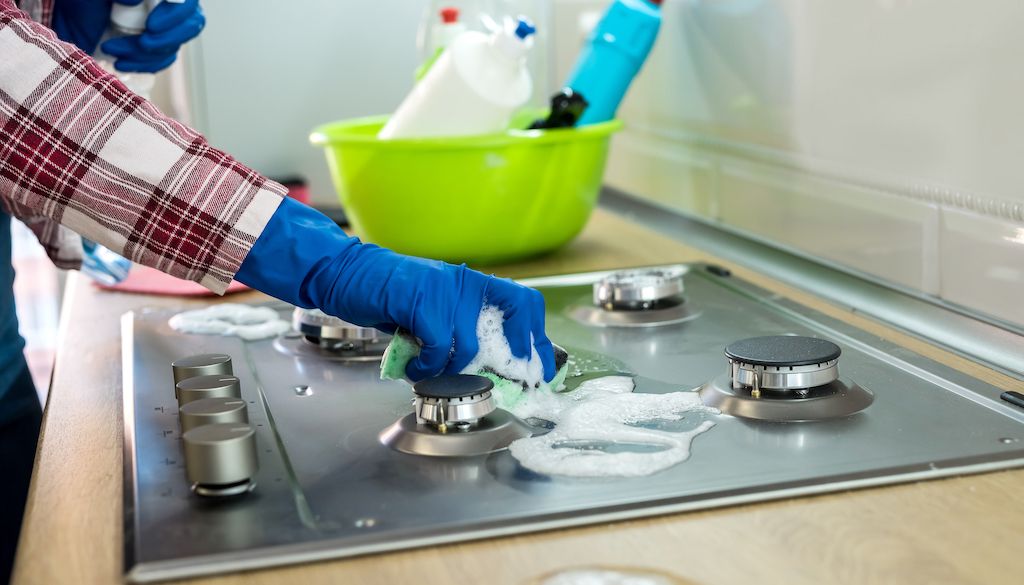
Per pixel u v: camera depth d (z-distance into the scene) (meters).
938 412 0.69
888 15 0.97
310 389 0.81
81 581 0.52
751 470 0.61
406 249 1.19
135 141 0.70
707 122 1.35
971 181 0.88
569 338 0.92
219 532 0.55
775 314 0.96
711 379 0.78
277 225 0.72
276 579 0.51
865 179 1.03
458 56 1.13
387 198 1.16
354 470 0.64
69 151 0.69
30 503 0.61
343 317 0.75
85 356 0.93
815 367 0.71
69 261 1.09
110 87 0.70
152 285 1.18
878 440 0.65
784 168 1.17
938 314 0.92
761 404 0.70
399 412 0.75
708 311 0.99
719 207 1.34
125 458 0.66
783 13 1.14
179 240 0.71
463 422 0.68
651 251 1.27
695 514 0.56
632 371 0.82
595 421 0.70
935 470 0.60
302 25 1.54
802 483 0.59
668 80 1.45
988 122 0.85
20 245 2.12
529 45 1.13
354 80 1.57
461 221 1.15
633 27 1.23
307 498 0.60
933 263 0.94
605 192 1.70
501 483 0.61
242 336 0.97
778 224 1.20
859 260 1.05
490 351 0.75
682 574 0.50
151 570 0.51
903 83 0.96
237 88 1.54
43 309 2.15
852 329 0.89
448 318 0.74
